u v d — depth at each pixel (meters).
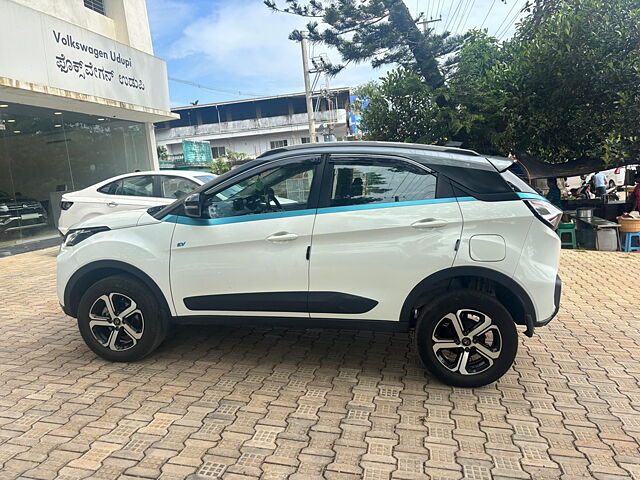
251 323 3.54
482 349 3.30
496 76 10.99
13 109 11.02
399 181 3.36
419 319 3.33
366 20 12.23
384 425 2.91
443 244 3.20
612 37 9.12
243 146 39.19
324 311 3.38
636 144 9.20
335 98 37.38
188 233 3.53
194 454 2.60
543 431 2.86
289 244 3.36
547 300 3.23
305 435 2.80
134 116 14.55
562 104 10.09
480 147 11.86
